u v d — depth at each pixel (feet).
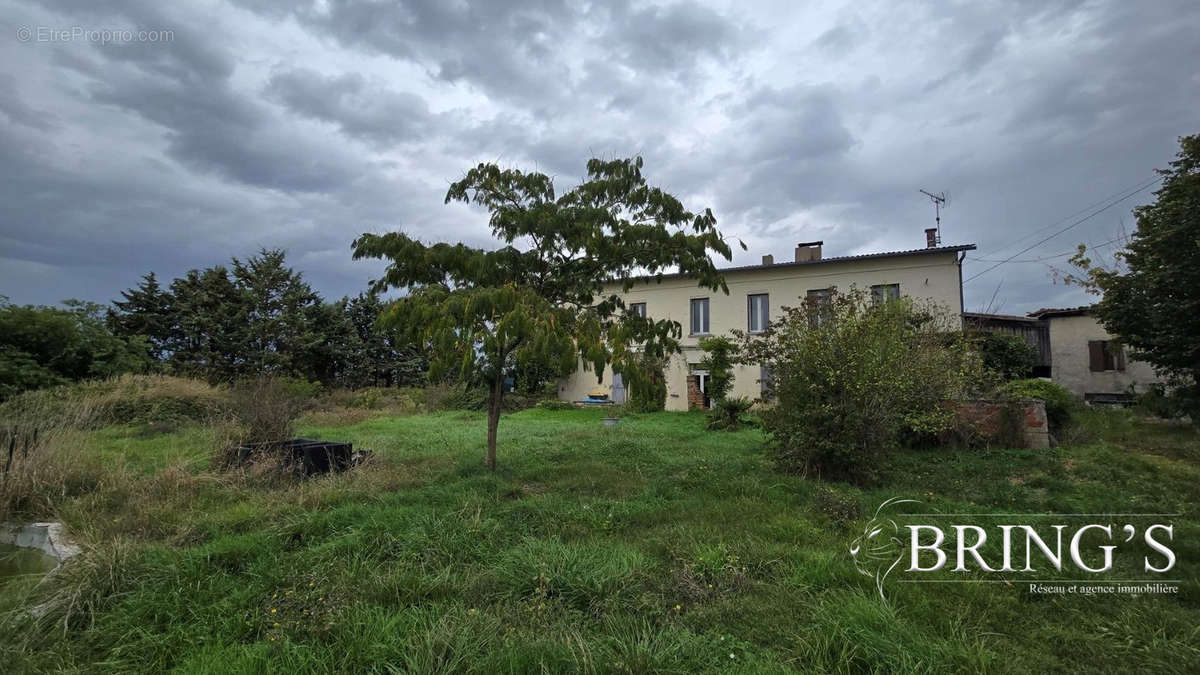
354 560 13.83
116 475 21.88
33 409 28.96
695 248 23.00
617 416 57.82
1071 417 36.42
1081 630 10.76
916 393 28.40
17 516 19.06
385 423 50.44
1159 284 37.88
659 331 25.35
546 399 72.18
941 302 56.13
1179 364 38.81
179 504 19.72
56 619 11.60
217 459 25.44
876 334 25.59
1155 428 37.78
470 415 60.59
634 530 16.89
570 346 20.54
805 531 16.31
